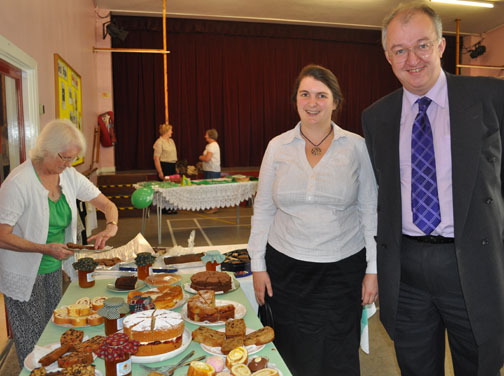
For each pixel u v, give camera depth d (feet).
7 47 8.69
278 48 33.32
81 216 11.26
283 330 5.60
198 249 8.61
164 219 23.50
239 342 3.98
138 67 30.71
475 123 4.16
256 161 34.42
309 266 5.32
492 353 4.38
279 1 26.84
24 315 5.81
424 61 4.20
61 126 5.60
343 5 27.66
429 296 4.75
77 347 3.86
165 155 23.80
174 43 31.19
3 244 5.34
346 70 34.58
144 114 31.27
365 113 5.13
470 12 28.94
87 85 22.18
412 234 4.58
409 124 4.64
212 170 24.16
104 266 6.66
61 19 15.19
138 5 27.22
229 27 31.78
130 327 3.88
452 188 4.25
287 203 5.44
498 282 4.25
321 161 5.33
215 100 32.83
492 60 32.89
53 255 5.49
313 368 5.47
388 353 8.67
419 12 4.21
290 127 34.45
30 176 5.64
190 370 3.54
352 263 5.42
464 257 4.23
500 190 4.30
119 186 23.50
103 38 26.86
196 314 4.66
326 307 5.38
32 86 10.94
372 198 5.44
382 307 4.94
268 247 5.83
